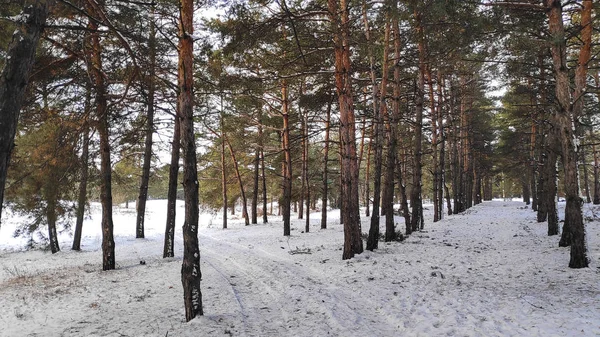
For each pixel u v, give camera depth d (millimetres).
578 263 8266
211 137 27469
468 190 34281
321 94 14133
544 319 5270
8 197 12359
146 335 5414
